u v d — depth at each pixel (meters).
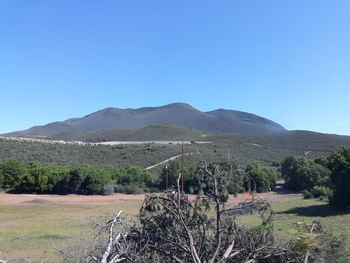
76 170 49.66
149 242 5.77
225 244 5.96
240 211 6.36
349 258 7.12
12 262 12.34
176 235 5.79
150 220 6.04
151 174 52.81
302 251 5.98
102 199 43.88
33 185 50.03
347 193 29.09
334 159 31.06
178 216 5.52
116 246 5.55
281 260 6.00
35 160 62.62
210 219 6.07
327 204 33.47
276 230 12.20
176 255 5.76
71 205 38.25
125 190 50.44
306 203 35.62
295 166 52.81
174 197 6.00
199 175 6.20
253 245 5.90
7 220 28.59
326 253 6.89
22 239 19.00
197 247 5.81
